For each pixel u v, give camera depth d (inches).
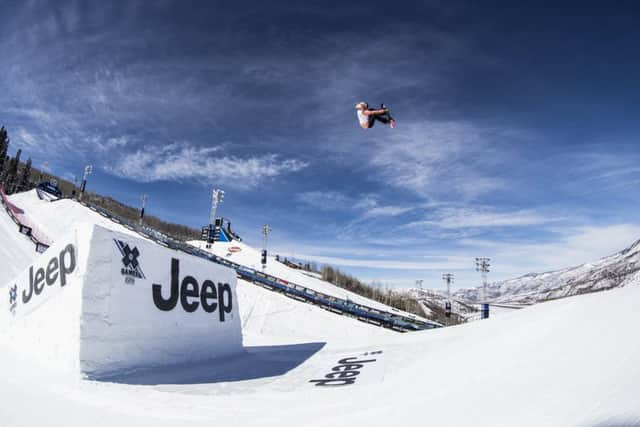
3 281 810.2
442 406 192.9
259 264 2082.9
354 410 223.0
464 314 4173.2
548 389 173.5
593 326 238.1
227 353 505.4
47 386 251.0
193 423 207.9
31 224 1529.3
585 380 166.7
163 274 422.9
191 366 406.6
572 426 126.0
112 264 354.3
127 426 196.7
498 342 324.5
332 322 1341.0
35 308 358.6
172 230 3469.5
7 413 191.0
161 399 255.8
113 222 1894.7
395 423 181.5
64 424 189.3
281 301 1423.5
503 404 172.4
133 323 362.0
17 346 346.3
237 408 246.4
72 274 331.9
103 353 316.5
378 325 1497.3
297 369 436.8
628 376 148.9
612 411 124.0
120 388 272.1
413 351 460.4
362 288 3002.0
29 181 3304.6
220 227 2490.2
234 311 557.6
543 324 303.1
